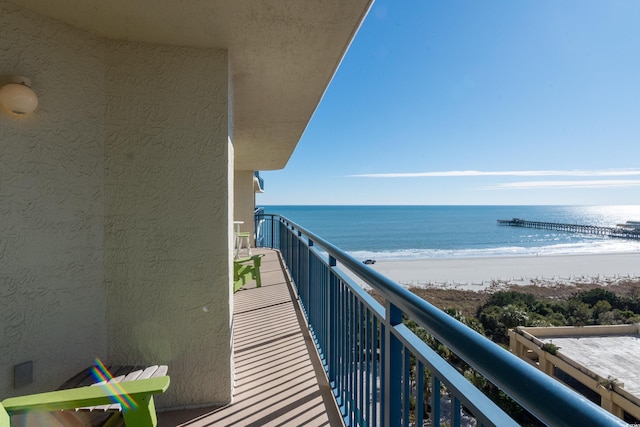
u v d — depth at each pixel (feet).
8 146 5.09
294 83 8.81
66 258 5.73
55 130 5.59
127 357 6.35
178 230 6.47
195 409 6.42
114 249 6.29
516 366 1.63
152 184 6.37
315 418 6.07
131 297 6.36
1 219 5.03
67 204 5.74
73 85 5.82
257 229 34.55
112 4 5.25
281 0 5.28
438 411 2.64
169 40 6.32
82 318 5.93
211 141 6.55
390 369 3.63
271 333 10.01
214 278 6.59
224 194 6.58
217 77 6.61
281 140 16.55
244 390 7.03
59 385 5.61
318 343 8.80
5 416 3.73
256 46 6.67
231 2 5.30
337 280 6.79
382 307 4.27
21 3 5.19
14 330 5.15
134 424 4.20
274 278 17.22
